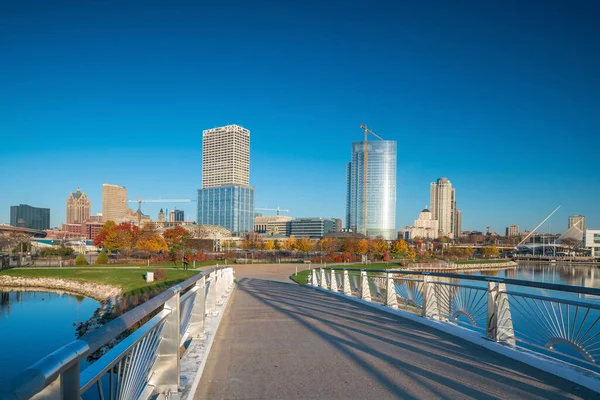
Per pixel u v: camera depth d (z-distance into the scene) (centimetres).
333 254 8319
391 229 18475
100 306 3055
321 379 512
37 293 3709
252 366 571
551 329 562
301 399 444
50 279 4122
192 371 498
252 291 1909
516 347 628
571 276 8788
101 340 198
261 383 497
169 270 4512
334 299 1487
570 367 519
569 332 531
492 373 536
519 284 620
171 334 421
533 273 9606
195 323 681
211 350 664
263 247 11256
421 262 9325
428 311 926
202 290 690
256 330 840
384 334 795
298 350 664
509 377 519
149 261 5919
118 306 2694
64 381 170
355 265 6812
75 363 171
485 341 680
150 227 8825
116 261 6219
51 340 2120
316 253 9250
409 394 461
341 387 483
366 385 490
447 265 9206
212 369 556
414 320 952
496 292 681
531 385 489
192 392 434
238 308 1205
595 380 472
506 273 9462
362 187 18700
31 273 4381
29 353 1889
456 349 669
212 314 911
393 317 1014
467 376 524
